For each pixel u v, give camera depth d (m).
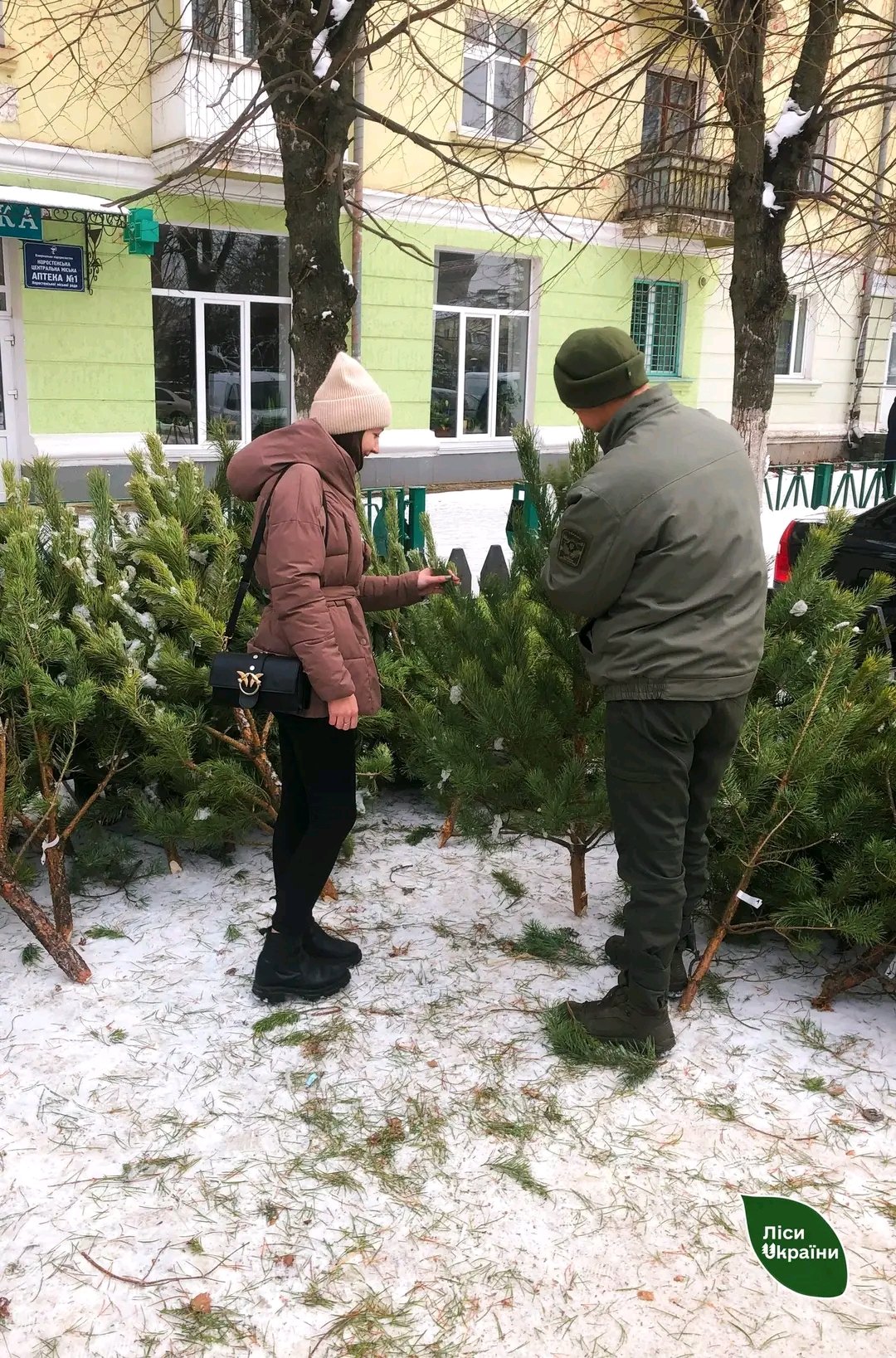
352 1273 1.96
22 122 10.84
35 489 3.75
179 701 3.38
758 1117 2.39
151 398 12.45
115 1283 1.93
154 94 11.31
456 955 3.07
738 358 7.53
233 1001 2.82
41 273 11.23
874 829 2.73
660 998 2.55
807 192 7.33
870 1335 1.84
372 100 12.87
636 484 2.19
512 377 16.19
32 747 3.06
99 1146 2.28
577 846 3.18
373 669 2.68
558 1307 1.89
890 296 20.86
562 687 2.91
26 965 2.97
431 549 4.16
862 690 2.76
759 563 2.32
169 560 3.41
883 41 6.93
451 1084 2.50
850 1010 2.82
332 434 2.57
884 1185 2.19
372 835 3.94
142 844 3.77
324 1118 2.37
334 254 5.37
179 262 12.51
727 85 6.42
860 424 21.39
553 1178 2.20
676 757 2.32
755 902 2.78
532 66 7.88
